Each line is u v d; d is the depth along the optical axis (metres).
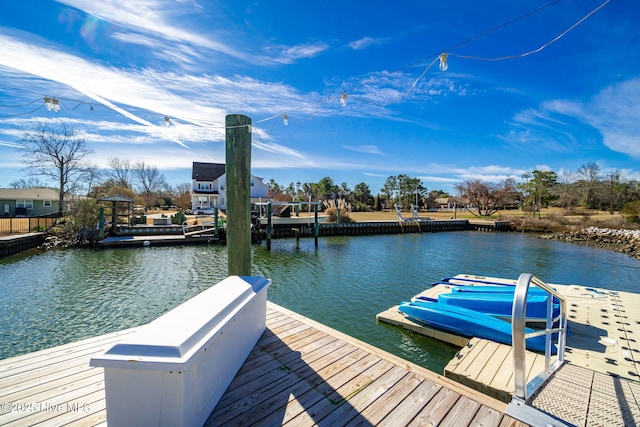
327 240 21.62
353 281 10.09
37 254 14.22
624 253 16.33
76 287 9.07
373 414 2.01
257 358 2.76
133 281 9.76
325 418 1.97
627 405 2.08
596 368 3.75
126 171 50.34
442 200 62.06
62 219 18.28
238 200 3.55
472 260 14.02
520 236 24.98
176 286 9.23
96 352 2.86
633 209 24.75
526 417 1.92
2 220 22.31
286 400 2.15
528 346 4.36
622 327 5.02
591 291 7.17
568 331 4.86
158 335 1.78
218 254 14.53
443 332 5.25
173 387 1.67
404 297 8.34
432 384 2.37
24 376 2.43
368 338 5.57
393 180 55.72
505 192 40.31
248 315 2.83
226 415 1.99
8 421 1.91
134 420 1.71
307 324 3.57
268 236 17.06
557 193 38.31
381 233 26.92
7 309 7.21
